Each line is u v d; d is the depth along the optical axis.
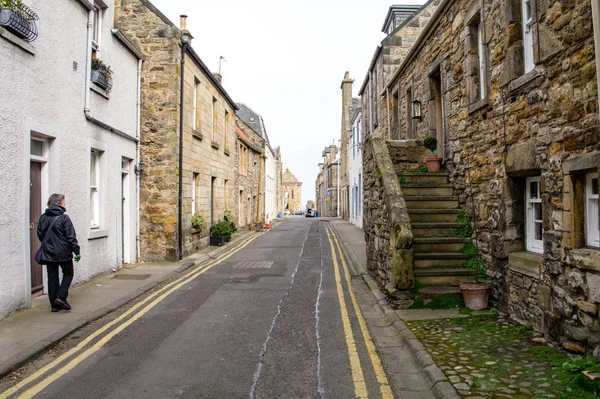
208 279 9.95
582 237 4.59
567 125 4.69
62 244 6.61
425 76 10.68
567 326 4.68
